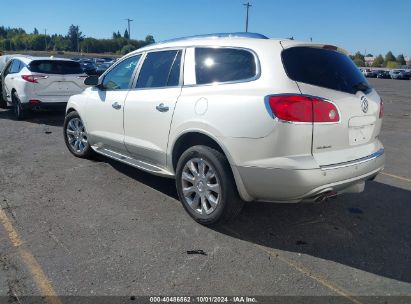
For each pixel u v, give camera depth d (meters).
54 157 6.64
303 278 3.29
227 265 3.45
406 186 5.67
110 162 6.38
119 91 5.31
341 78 3.85
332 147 3.64
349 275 3.36
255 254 3.64
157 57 4.86
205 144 4.18
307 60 3.74
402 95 25.98
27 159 6.51
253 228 4.15
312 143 3.50
